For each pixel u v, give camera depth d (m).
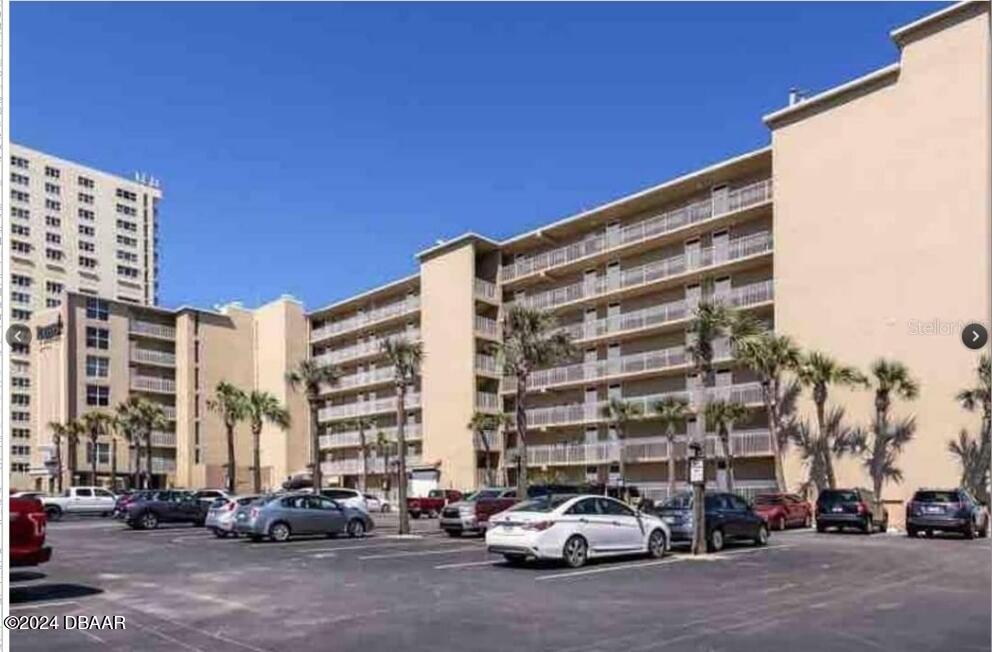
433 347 63.12
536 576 16.62
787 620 11.41
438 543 26.08
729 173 48.81
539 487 31.75
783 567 18.05
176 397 79.38
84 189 108.44
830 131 41.72
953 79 37.19
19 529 13.16
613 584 15.31
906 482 36.62
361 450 69.81
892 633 10.45
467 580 16.08
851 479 38.66
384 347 33.03
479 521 28.72
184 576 17.31
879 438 37.81
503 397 61.81
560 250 58.94
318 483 48.34
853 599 13.34
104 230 110.06
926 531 29.08
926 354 36.66
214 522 29.88
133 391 76.62
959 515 27.61
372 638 10.39
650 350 52.97
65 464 72.00
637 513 19.98
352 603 13.27
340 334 76.44
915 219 37.84
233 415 59.44
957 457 35.06
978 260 35.47
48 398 74.62
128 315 77.38
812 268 41.66
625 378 53.16
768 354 38.88
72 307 73.56
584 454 54.16
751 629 10.77
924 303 37.06
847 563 18.92
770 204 45.34
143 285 114.12
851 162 40.62
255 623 11.53
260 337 82.62
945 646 9.66
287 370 78.19
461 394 60.25
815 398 40.25
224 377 80.88
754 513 23.88
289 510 27.66
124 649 9.84
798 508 35.66
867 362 38.84
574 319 58.03
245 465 80.94
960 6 37.06
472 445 58.91
